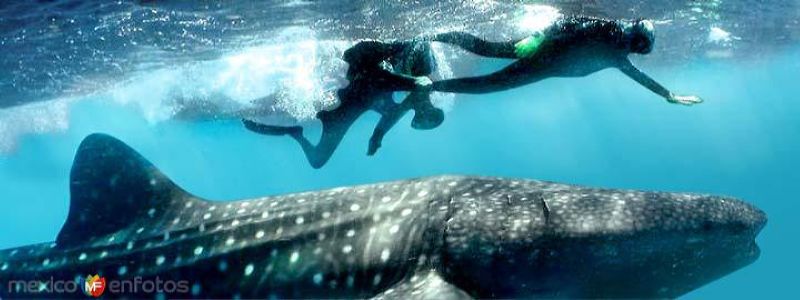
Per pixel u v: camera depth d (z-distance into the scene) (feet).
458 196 18.86
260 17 38.27
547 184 19.56
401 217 18.69
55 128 81.15
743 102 170.71
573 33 23.65
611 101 151.64
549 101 140.67
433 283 16.80
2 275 20.72
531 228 17.72
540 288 17.92
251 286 18.89
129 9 34.65
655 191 18.74
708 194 18.62
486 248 17.61
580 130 225.35
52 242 21.15
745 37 71.05
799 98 168.86
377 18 38.93
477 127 187.21
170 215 20.67
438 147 248.93
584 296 18.24
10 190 188.34
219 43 44.62
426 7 36.96
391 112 26.94
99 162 21.04
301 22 39.73
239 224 19.88
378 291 18.04
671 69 91.91
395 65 26.89
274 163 197.26
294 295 18.65
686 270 17.93
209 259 19.36
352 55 25.90
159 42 42.93
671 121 217.77
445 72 59.21
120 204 20.92
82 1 32.32
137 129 91.97
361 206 19.44
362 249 18.48
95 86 57.21
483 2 35.99
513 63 25.02
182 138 114.01
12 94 54.95
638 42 23.29
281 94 61.00
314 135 98.89
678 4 46.42
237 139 131.23
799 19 63.57
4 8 32.14
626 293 18.15
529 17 37.83
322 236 19.03
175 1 33.99
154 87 59.93
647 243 17.33
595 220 17.61
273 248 19.15
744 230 17.61
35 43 39.47
